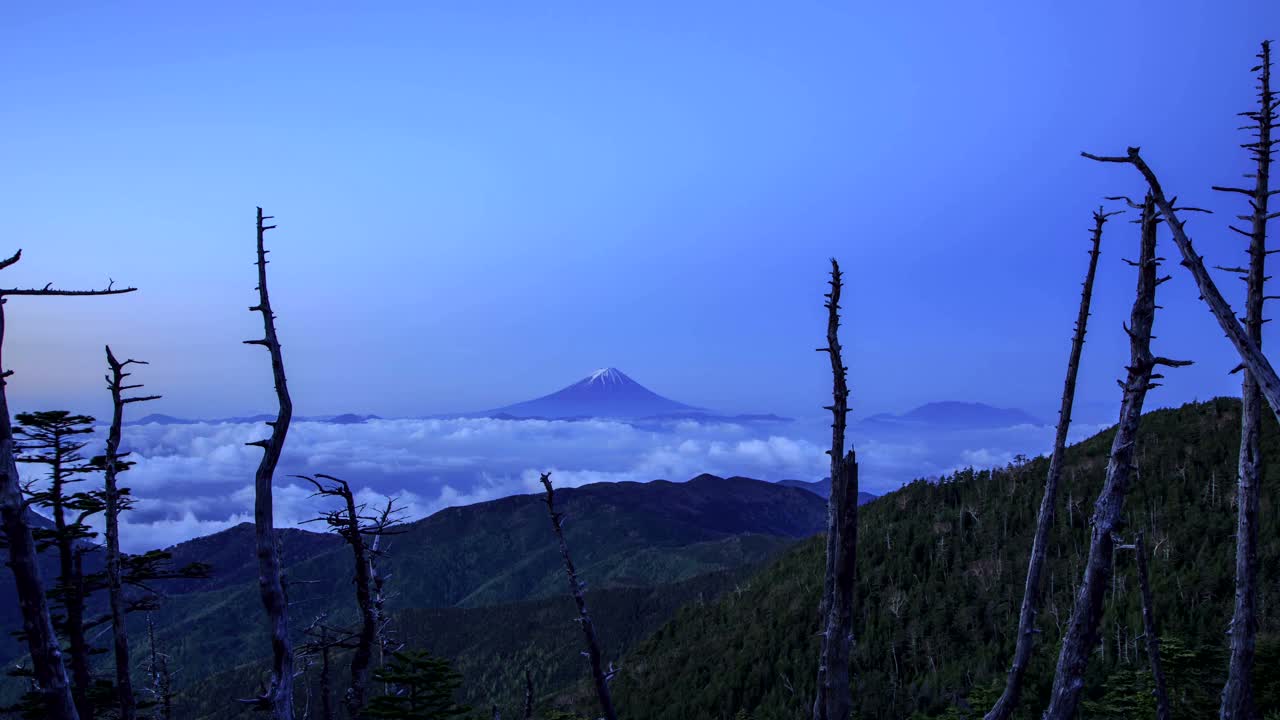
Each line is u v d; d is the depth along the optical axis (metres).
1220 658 36.62
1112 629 64.25
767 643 98.38
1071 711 13.32
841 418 17.55
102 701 32.72
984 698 51.25
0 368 10.52
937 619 86.00
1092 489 95.50
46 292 10.44
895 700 75.69
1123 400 13.67
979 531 101.31
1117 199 12.12
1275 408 10.15
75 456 27.78
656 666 110.00
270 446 15.72
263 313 15.80
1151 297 13.38
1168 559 74.69
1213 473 84.31
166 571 30.56
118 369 26.23
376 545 22.75
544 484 22.64
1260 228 15.81
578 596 22.58
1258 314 15.74
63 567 29.62
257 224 15.81
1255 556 16.69
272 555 15.71
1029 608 18.53
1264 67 16.19
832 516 17.48
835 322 17.62
